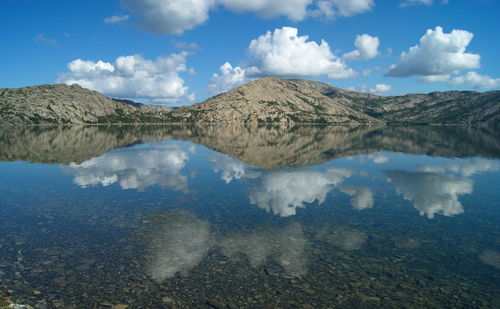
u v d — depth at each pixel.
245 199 31.83
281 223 24.75
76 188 36.16
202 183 39.38
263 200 31.50
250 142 106.62
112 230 22.83
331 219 25.89
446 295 15.11
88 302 13.92
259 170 49.22
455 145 97.69
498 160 62.72
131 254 18.86
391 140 117.50
